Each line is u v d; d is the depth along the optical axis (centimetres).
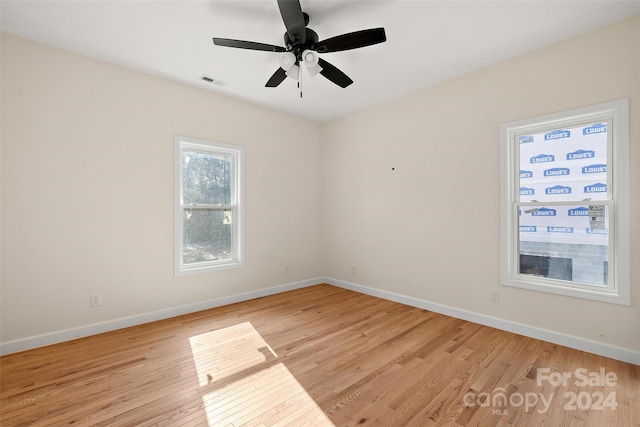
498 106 296
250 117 404
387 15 226
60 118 268
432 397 189
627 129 228
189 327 303
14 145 247
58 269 267
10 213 246
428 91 353
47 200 262
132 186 308
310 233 479
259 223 416
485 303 308
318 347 259
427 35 251
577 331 253
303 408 179
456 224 330
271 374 216
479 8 218
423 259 362
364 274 433
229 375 214
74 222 275
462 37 254
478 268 313
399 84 347
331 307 367
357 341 271
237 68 307
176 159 338
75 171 276
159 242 326
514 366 225
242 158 396
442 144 341
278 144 436
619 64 231
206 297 363
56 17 225
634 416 171
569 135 264
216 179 382
